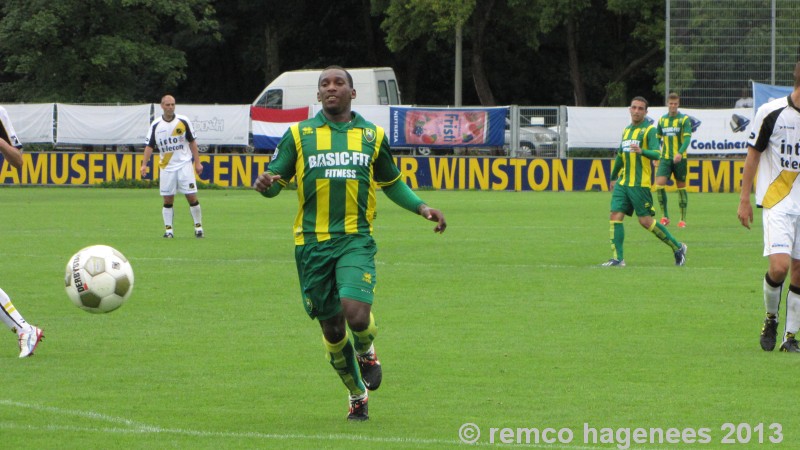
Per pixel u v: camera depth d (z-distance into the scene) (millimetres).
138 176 89500
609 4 123500
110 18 120125
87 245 44094
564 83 152000
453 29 124688
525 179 86062
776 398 19125
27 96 121438
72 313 27984
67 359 22391
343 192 17391
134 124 89125
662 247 44062
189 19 120500
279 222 56312
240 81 157750
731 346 23844
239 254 41125
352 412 17734
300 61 154250
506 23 129500
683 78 84438
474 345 23906
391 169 17922
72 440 16484
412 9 121188
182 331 25594
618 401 18922
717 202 73188
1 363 21969
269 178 17203
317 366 21844
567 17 125125
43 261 38656
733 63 84125
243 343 24156
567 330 25672
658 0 122750
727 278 34594
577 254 41438
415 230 51375
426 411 18312
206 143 88688
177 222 55906
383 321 26906
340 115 17781
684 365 21844
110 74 122062
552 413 18109
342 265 17172
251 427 17281
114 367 21656
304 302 17734
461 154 89688
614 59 142375
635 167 37094
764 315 27750
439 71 151500
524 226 53625
